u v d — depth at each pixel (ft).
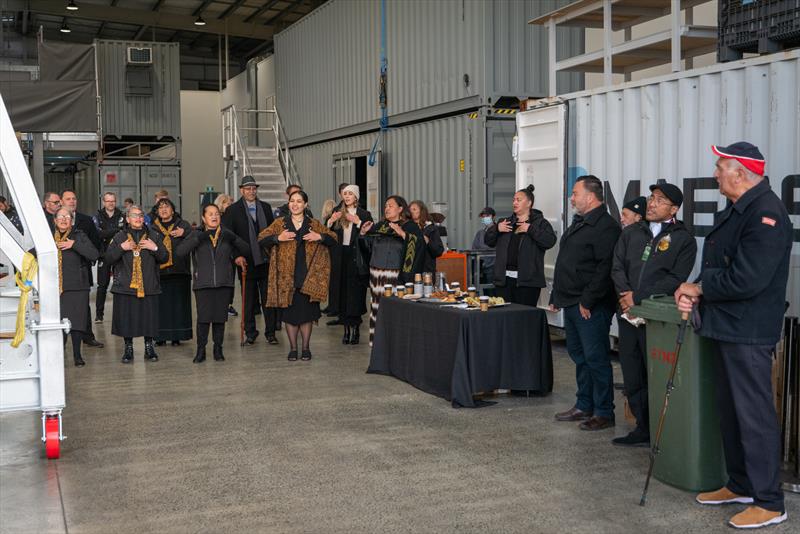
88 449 16.83
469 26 35.96
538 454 16.20
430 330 21.26
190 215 83.35
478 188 35.81
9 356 15.72
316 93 54.39
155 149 60.95
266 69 68.69
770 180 18.57
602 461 15.74
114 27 87.56
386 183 44.83
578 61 27.09
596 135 25.05
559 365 24.94
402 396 21.18
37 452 16.72
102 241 33.78
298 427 18.34
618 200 24.16
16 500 13.91
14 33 91.09
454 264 30.32
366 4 46.14
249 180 29.43
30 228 15.51
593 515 13.00
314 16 54.24
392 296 23.84
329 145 52.80
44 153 57.72
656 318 14.08
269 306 25.90
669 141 21.93
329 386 22.45
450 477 14.87
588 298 17.22
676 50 22.50
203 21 78.13
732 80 19.71
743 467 13.19
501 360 20.27
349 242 30.12
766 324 12.36
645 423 16.63
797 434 14.46
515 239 23.47
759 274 12.05
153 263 26.05
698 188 20.86
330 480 14.75
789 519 12.74
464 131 36.78
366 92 46.42
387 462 15.76
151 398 21.26
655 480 14.62
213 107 84.38
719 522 12.68
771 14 18.63
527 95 35.86
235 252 28.89
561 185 26.16
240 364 25.75
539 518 12.89
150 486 14.53
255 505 13.55
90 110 46.57
